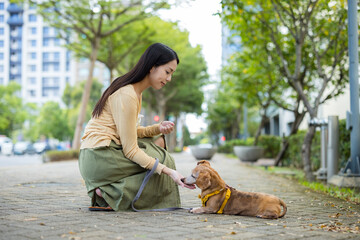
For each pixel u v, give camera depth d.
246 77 13.49
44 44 83.56
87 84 19.08
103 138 3.70
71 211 3.75
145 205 3.80
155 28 20.27
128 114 3.65
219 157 26.56
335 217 3.88
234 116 42.47
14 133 60.41
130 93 3.71
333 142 8.04
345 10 9.10
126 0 17.02
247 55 11.38
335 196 5.89
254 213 3.61
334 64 9.34
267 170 12.05
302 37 9.02
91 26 18.06
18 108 54.84
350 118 7.52
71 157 19.22
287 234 2.89
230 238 2.71
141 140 4.11
